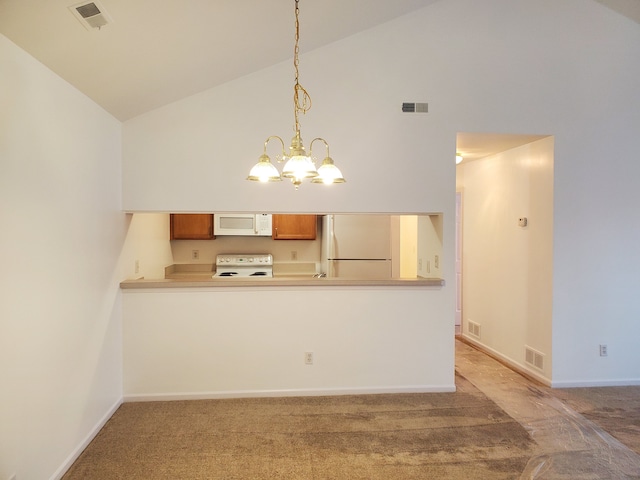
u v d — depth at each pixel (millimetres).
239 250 4789
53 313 1963
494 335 4125
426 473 2090
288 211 3049
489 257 4215
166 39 2105
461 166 4777
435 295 3154
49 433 1929
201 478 2041
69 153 2129
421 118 3135
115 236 2783
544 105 3232
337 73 3066
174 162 2938
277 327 3047
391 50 3107
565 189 3258
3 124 1606
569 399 3035
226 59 2619
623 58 3277
